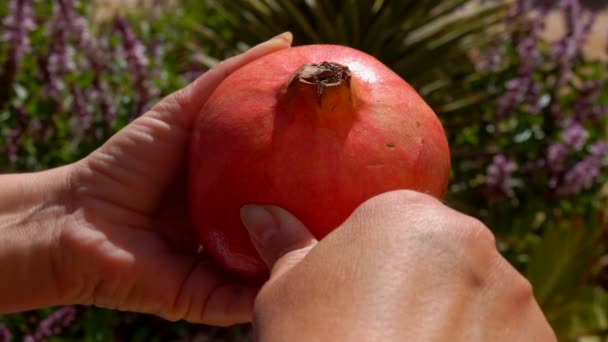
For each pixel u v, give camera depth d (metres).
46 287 0.39
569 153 0.72
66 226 0.38
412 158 0.31
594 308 0.66
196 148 0.33
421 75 0.83
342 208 0.30
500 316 0.25
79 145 0.69
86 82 0.74
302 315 0.25
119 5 1.18
